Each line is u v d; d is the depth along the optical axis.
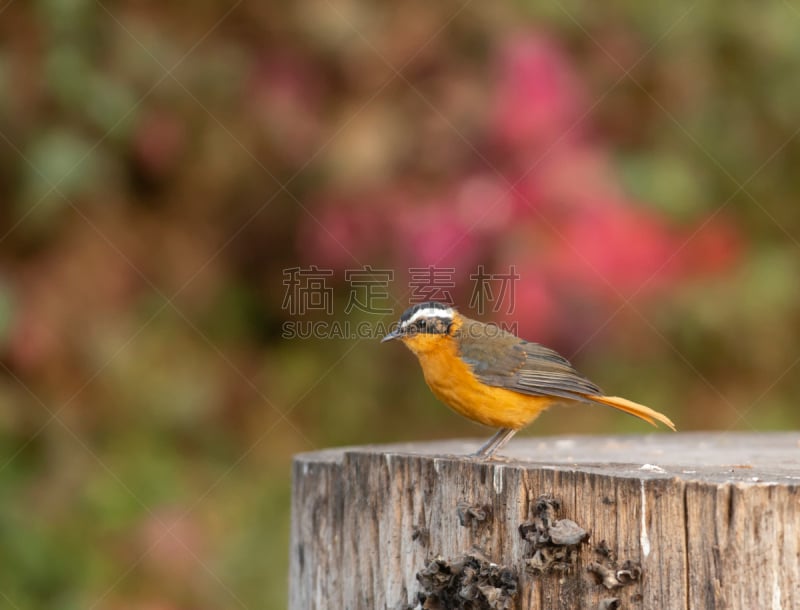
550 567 6.05
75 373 12.57
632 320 12.50
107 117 12.07
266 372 13.52
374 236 12.27
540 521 6.09
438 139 12.15
